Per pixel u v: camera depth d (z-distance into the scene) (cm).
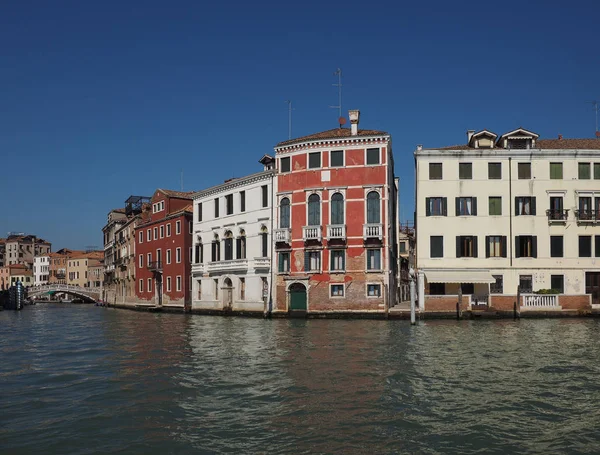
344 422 1091
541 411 1164
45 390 1405
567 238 3531
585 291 3512
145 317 4488
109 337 2672
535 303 3231
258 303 4072
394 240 4447
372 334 2555
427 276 3512
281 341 2334
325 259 3744
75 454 940
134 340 2506
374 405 1210
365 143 3716
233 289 4350
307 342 2277
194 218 4884
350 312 3641
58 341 2525
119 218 7856
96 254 11256
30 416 1166
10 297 6612
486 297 3309
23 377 1582
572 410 1172
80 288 8719
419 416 1127
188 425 1088
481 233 3569
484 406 1202
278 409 1187
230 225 4409
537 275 3519
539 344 2122
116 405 1242
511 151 3575
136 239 6284
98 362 1831
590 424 1077
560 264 3519
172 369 1662
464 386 1384
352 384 1412
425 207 3606
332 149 3784
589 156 3559
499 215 3569
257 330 2916
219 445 973
